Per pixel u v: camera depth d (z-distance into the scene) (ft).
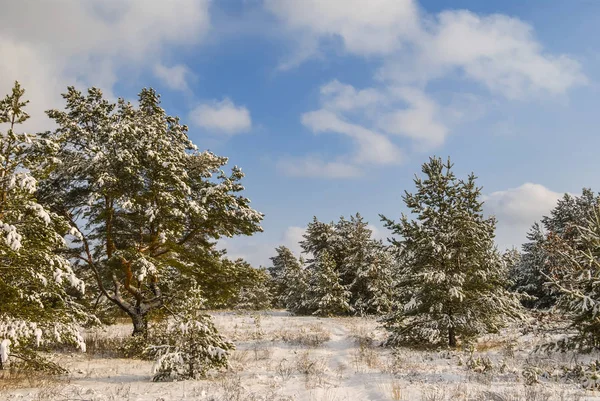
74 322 44.19
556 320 53.98
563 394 28.04
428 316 58.85
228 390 33.32
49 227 37.35
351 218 140.36
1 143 35.06
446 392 30.45
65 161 57.41
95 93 64.13
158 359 38.19
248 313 126.41
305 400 30.60
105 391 34.14
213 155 69.31
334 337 73.51
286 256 180.24
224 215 65.36
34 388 35.14
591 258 36.35
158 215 60.29
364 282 126.11
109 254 60.59
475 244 55.88
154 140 61.00
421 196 59.72
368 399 30.73
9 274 36.91
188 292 44.16
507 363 40.73
